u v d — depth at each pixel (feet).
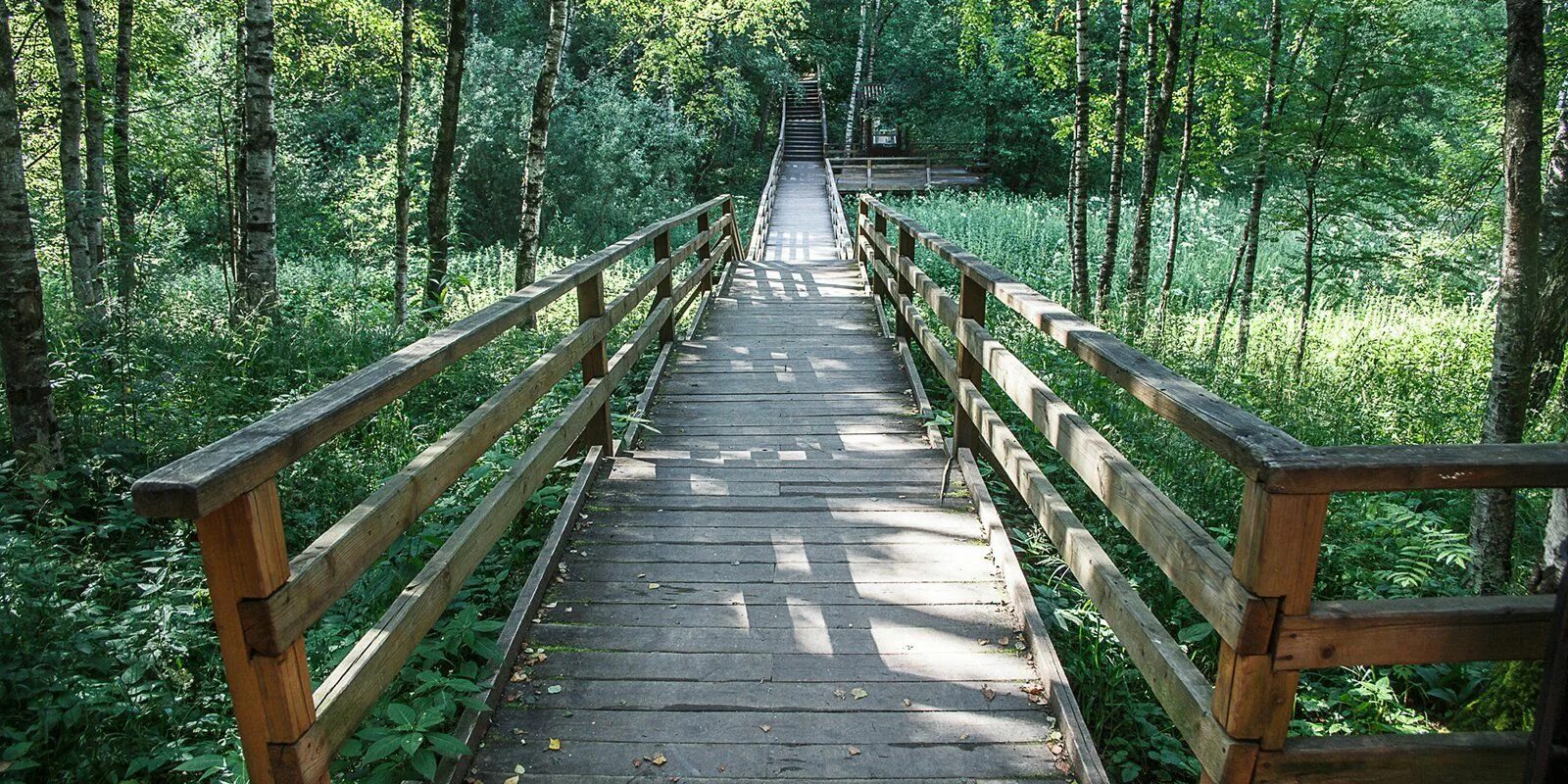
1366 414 23.08
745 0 57.00
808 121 129.18
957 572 12.53
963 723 9.32
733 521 14.20
